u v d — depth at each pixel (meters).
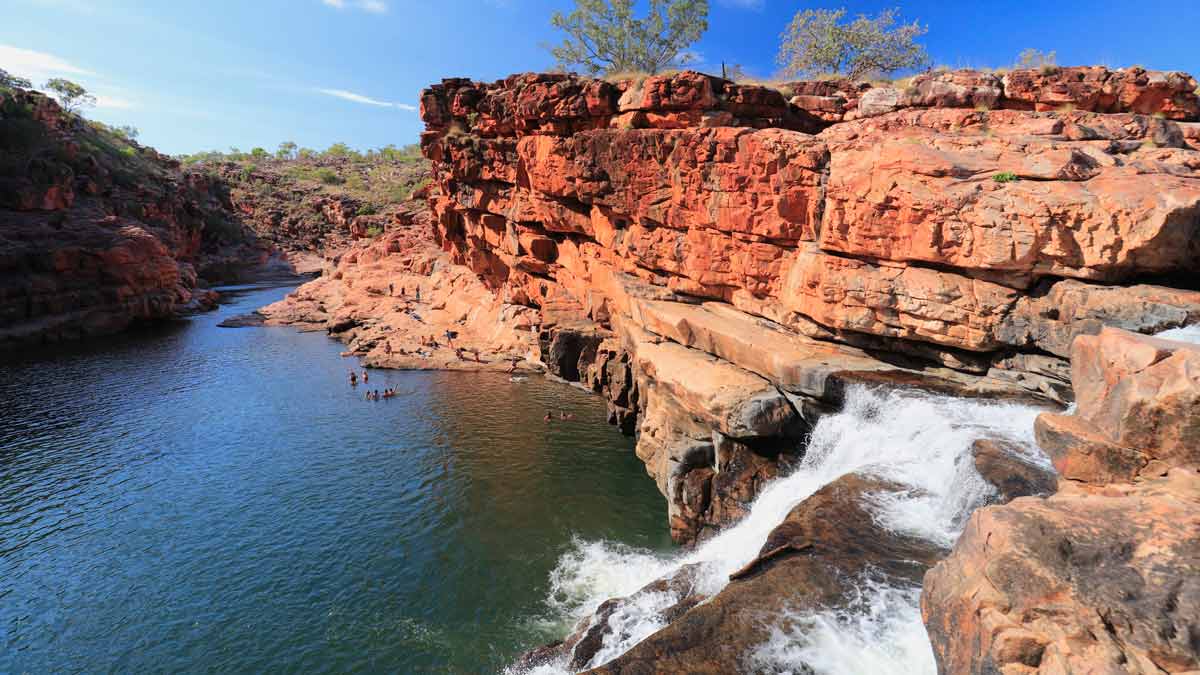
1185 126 22.11
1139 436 8.69
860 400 21.00
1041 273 19.77
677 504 25.03
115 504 29.17
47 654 19.31
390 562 24.09
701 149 30.00
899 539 14.40
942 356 22.47
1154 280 18.41
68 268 73.06
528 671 15.87
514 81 49.91
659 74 36.12
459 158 55.88
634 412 37.34
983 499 14.36
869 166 23.11
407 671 18.38
